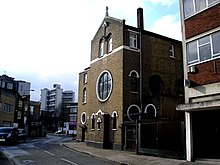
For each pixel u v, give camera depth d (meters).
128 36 25.22
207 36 14.73
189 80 15.27
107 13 28.45
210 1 14.82
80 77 38.69
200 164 13.53
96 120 27.00
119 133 23.17
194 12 15.78
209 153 15.32
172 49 28.36
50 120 91.12
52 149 22.12
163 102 23.27
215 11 14.45
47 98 129.12
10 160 14.52
